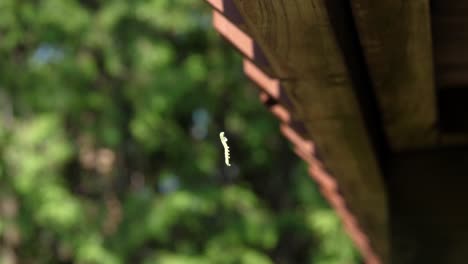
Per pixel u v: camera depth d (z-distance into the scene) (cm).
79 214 2070
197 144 2270
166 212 2078
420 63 337
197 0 2125
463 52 412
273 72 338
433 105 396
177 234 2225
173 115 2252
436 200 498
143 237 2089
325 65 299
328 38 277
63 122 2183
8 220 2091
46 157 2097
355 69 330
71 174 2238
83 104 2166
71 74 2147
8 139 2098
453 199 496
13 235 2167
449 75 446
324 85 317
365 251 834
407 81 358
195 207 2111
